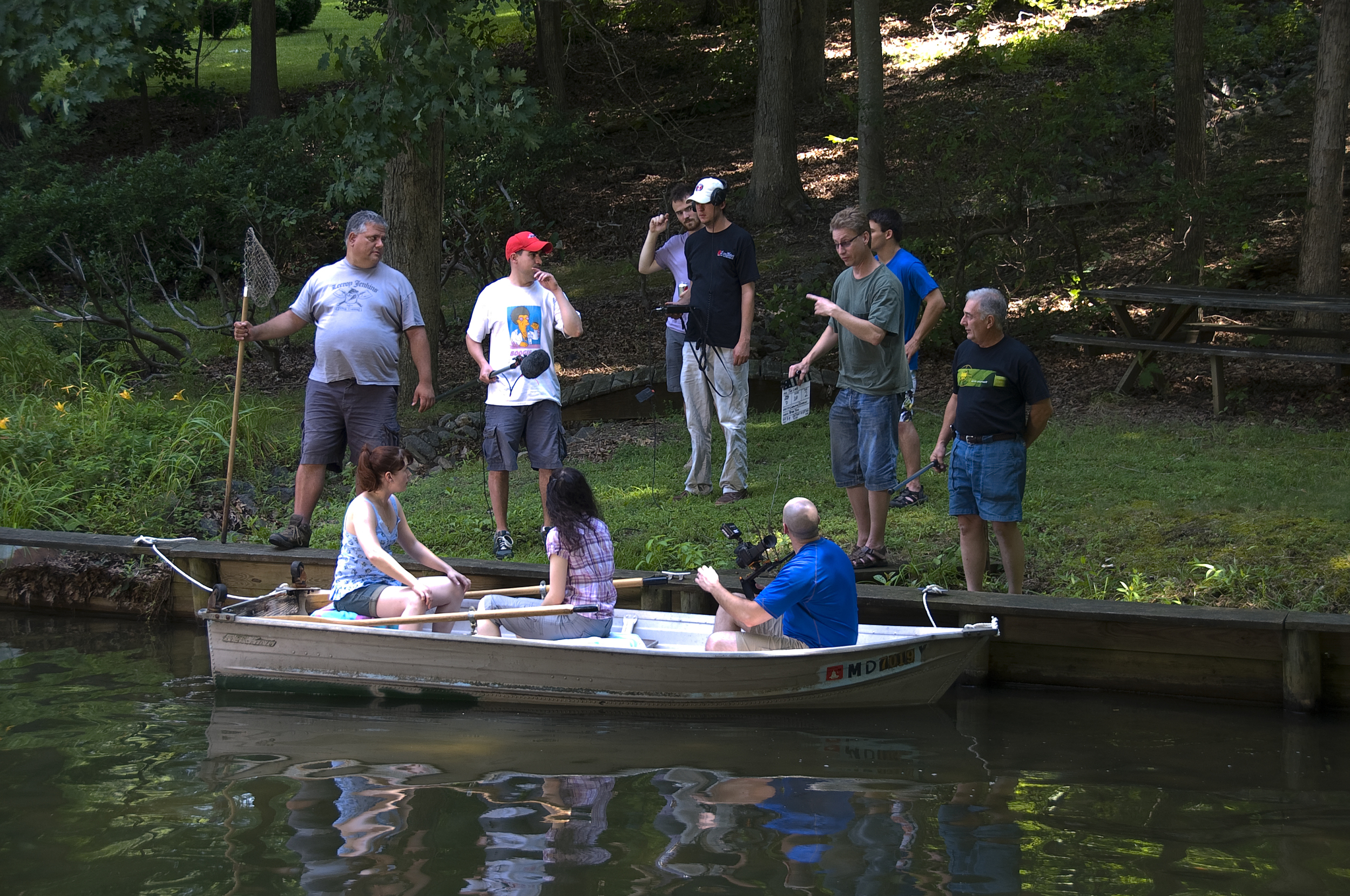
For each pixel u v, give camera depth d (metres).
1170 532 10.00
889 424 9.37
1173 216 16.33
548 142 23.61
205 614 8.18
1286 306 13.41
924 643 7.94
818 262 20.36
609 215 26.17
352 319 9.73
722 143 30.30
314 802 6.29
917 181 16.61
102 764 6.86
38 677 8.60
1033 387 8.22
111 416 13.66
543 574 9.31
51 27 11.84
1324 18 14.82
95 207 23.47
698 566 9.65
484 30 16.95
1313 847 5.77
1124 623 8.42
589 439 14.16
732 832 5.96
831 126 29.80
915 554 9.91
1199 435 12.98
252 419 13.83
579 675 7.89
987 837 5.91
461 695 8.11
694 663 7.66
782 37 23.88
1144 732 7.63
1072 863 5.61
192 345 18.34
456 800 6.35
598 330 18.72
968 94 25.23
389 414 10.00
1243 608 8.67
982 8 32.56
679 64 35.81
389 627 8.27
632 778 6.71
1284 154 21.56
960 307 16.47
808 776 6.77
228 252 23.77
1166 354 16.03
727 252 10.84
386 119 11.49
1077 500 10.86
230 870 5.48
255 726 7.59
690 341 11.09
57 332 17.33
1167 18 25.67
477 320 10.10
